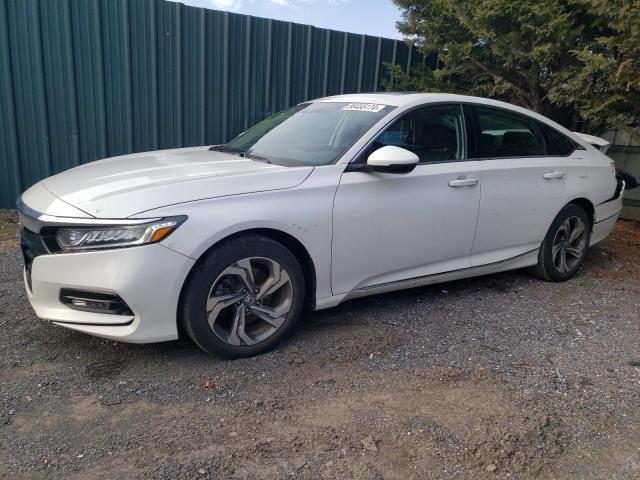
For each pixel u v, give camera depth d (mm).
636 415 2881
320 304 3578
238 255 3154
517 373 3258
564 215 4883
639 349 3672
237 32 7070
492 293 4648
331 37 7738
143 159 3971
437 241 4023
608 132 8133
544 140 4820
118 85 6598
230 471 2334
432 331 3809
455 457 2480
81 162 6648
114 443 2486
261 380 3070
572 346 3678
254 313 3297
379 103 4043
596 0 5301
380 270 3791
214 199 3090
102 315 2988
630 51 5301
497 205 4312
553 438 2650
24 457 2367
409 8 7457
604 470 2459
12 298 4090
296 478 2311
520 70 6855
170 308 3004
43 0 6070
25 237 3205
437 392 3006
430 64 8633
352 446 2523
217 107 7203
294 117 4438
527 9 6004
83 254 2883
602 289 4902
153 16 6555
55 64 6273
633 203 7961
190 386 2982
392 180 3707
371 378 3133
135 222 2877
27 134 6348
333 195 3471
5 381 2963
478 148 4281
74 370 3111
